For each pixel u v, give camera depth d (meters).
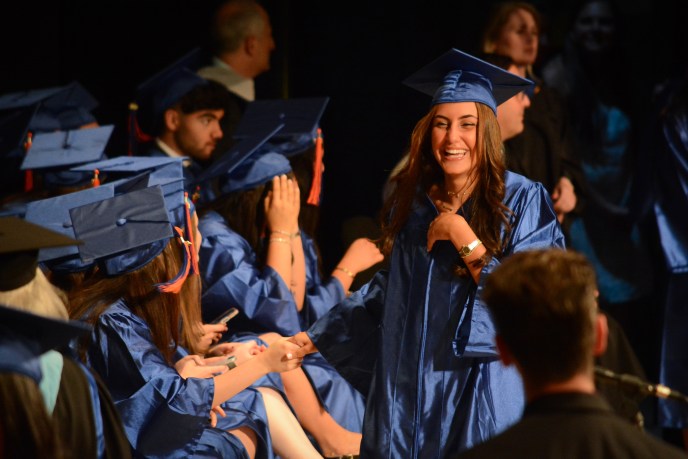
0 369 5.02
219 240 10.15
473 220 7.02
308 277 11.07
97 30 15.70
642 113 14.48
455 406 6.93
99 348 7.65
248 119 11.53
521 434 4.23
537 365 4.34
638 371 9.94
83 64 15.70
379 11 15.33
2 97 13.40
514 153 12.47
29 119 12.64
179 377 7.72
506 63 12.02
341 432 9.55
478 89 7.20
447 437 6.90
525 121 12.61
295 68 15.58
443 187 7.33
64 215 8.09
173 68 12.59
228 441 8.30
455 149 7.05
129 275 7.81
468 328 6.91
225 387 7.86
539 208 7.11
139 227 7.70
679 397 5.29
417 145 7.31
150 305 7.87
